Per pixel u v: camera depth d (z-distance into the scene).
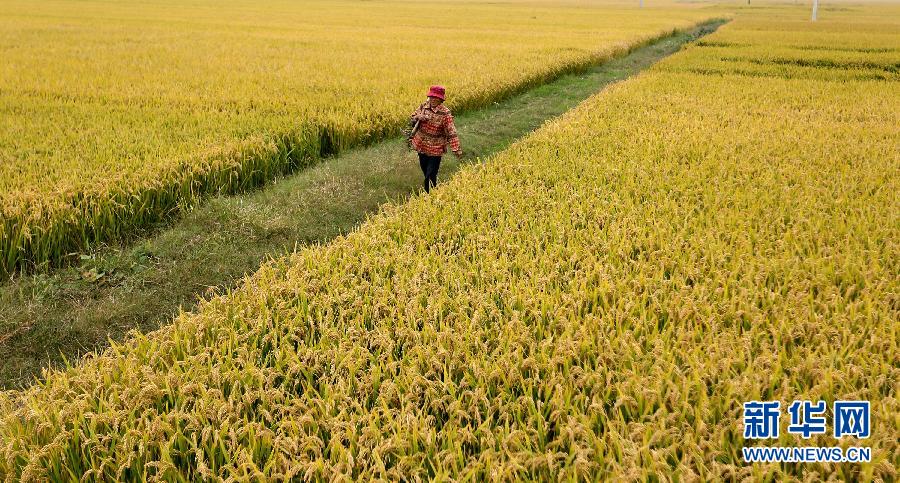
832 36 37.47
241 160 8.99
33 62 18.62
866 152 8.75
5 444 3.16
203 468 2.85
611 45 29.05
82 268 6.39
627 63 27.61
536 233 5.77
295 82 15.66
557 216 6.11
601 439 2.96
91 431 3.11
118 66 18.19
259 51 24.03
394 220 6.21
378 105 12.74
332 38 31.69
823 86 16.61
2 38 26.92
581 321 4.18
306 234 7.65
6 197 6.53
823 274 4.69
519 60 22.12
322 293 4.61
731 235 5.54
